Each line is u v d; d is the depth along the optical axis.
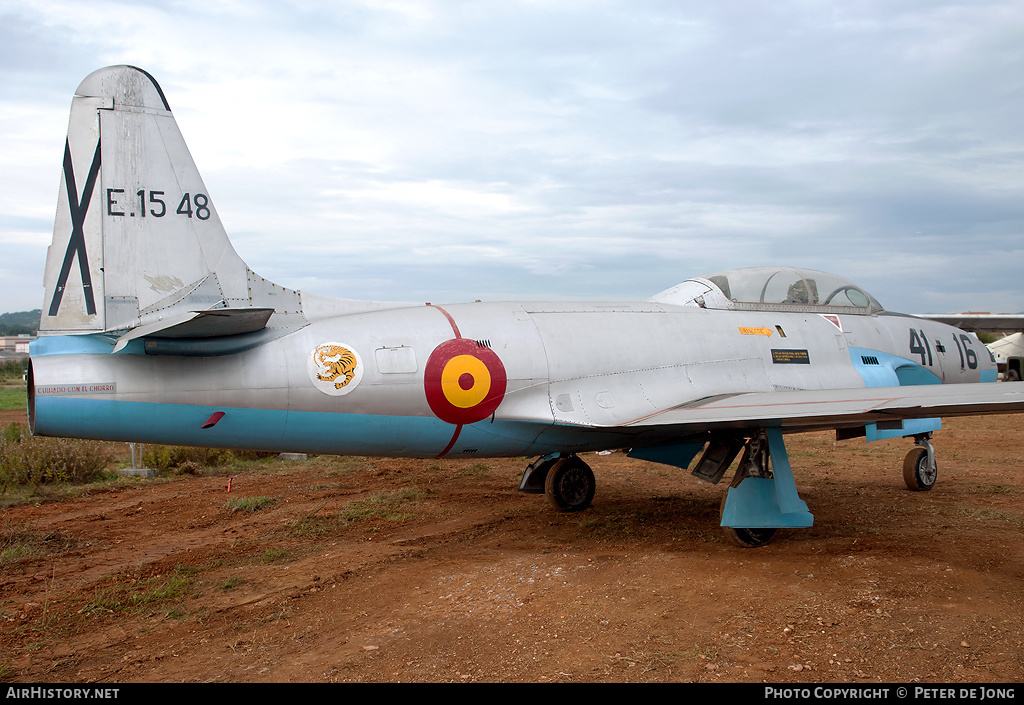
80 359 5.61
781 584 5.11
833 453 13.12
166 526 7.72
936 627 4.21
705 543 6.55
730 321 8.36
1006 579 5.12
